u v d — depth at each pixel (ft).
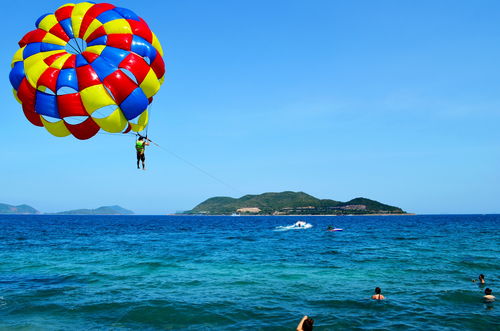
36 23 42.55
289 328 36.45
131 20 41.96
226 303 45.32
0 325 37.24
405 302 46.06
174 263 79.15
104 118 38.45
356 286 55.31
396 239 148.66
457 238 151.53
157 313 41.24
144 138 43.62
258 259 85.71
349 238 158.30
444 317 40.04
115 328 36.58
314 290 52.54
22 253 99.25
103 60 38.11
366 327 36.68
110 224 384.47
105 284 56.80
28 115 41.29
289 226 320.91
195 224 391.65
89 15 41.09
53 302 45.88
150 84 40.19
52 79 36.81
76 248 113.50
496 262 78.95
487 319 39.37
